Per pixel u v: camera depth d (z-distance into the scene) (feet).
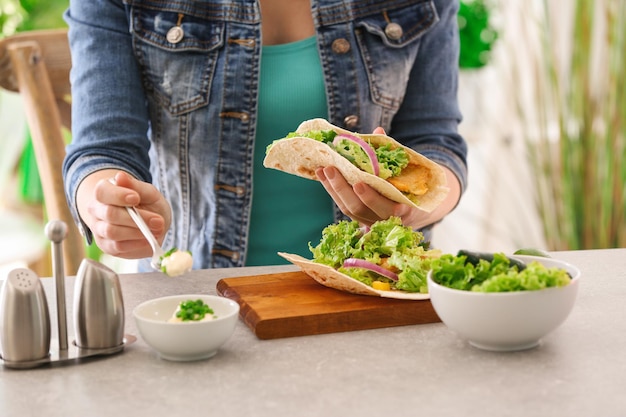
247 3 5.93
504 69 11.68
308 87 6.06
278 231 6.21
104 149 5.44
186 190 6.15
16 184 11.09
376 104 6.18
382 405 2.92
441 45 6.37
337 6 6.07
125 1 5.72
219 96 5.91
